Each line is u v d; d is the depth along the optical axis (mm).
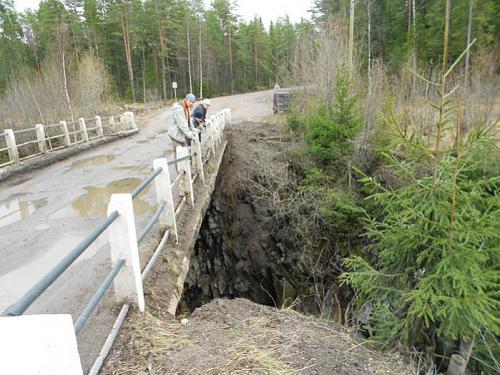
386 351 3828
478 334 4098
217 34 59094
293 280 10305
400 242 4402
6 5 39438
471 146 4039
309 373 2836
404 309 4328
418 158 4445
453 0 14305
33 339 1478
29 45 42406
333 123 10219
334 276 9648
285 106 20812
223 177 12195
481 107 9805
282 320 3727
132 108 32094
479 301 3408
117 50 48562
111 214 3016
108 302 3438
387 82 11898
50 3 37812
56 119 15734
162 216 4805
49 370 1515
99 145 14766
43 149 11586
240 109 26703
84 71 20859
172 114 8055
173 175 8984
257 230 11141
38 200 7496
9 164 10055
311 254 10086
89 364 2637
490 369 4098
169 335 3064
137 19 45312
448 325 3709
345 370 3033
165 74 51438
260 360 2814
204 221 10984
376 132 10156
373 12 31672
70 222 6125
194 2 54406
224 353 2877
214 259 11203
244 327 3422
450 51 14898
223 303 3988
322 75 12398
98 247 5031
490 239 4117
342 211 9766
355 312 5984
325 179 10547
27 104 14656
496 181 4230
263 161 11805
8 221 6289
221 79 63969
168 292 3904
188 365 2674
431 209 3910
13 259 4793
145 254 4453
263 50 64688
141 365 2664
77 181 8977
